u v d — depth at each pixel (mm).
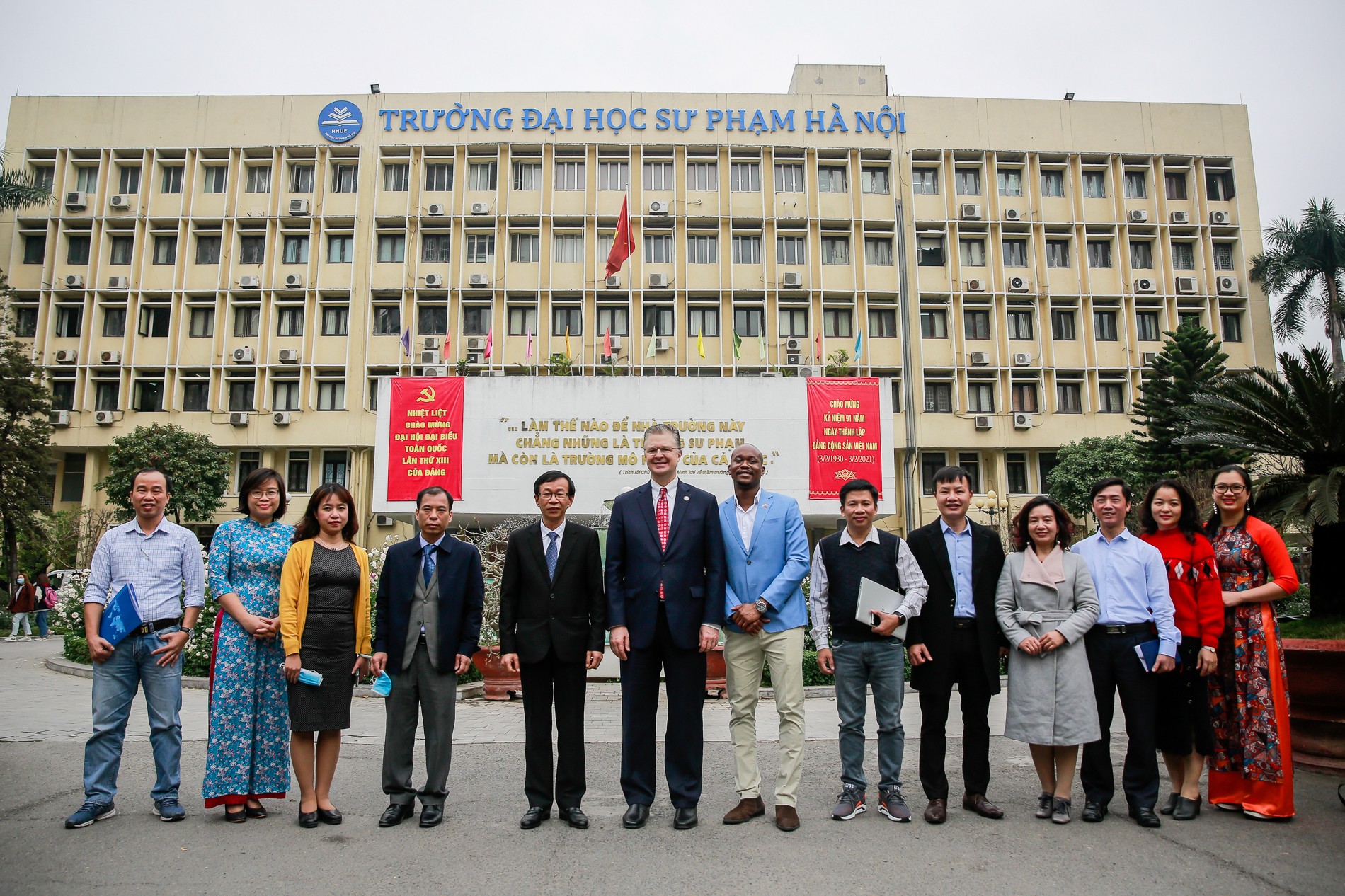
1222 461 21359
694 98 33812
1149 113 34594
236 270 32375
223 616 4801
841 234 33438
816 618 4961
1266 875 3746
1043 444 32469
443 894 3531
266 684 4766
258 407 31594
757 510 4918
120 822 4527
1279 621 6898
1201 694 4789
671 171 33719
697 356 32438
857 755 4770
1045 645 4648
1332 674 5543
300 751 4516
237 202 32688
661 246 33281
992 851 4078
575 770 4602
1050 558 4887
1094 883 3652
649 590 4668
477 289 32188
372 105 33219
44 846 4121
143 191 32594
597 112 33469
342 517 4828
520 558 4812
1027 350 33281
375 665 4668
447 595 4773
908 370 32469
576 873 3779
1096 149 34219
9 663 13477
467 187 33156
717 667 9836
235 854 4023
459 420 17203
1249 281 33719
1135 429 32625
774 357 32500
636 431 17219
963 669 4848
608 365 30078
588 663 4703
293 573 4621
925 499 32781
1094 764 4645
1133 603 4750
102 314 32344
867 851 4078
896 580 4863
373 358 31891
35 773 5617
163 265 32375
